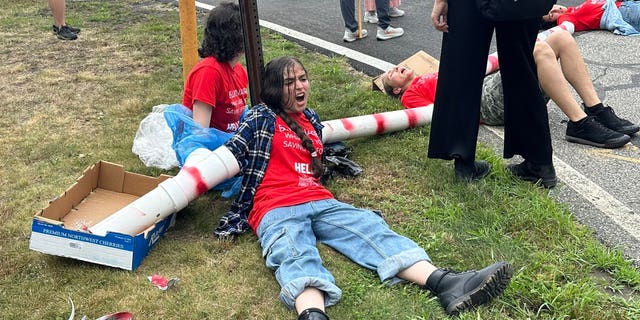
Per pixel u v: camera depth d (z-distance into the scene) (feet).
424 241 10.99
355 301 9.50
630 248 10.71
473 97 12.25
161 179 11.97
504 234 11.17
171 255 10.69
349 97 17.70
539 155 12.56
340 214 10.75
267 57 21.56
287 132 11.17
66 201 11.40
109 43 23.84
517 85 12.16
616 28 22.79
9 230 11.47
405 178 13.20
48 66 21.20
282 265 9.68
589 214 11.74
